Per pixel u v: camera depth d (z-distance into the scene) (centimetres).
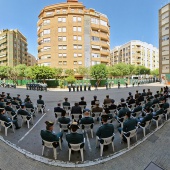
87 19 5544
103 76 4147
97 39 5759
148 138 646
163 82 5072
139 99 1130
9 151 573
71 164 492
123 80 5050
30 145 617
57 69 4781
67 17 5434
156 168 482
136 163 502
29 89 3428
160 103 933
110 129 538
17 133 742
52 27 5466
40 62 5697
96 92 2608
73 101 1688
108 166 486
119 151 560
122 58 10762
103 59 5862
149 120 669
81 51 5484
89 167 480
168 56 5450
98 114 893
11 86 4122
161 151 556
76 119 845
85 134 723
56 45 5409
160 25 5709
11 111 884
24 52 9538
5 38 7956
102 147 536
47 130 520
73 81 4047
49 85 4291
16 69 5556
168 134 670
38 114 1101
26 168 487
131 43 9875
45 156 536
